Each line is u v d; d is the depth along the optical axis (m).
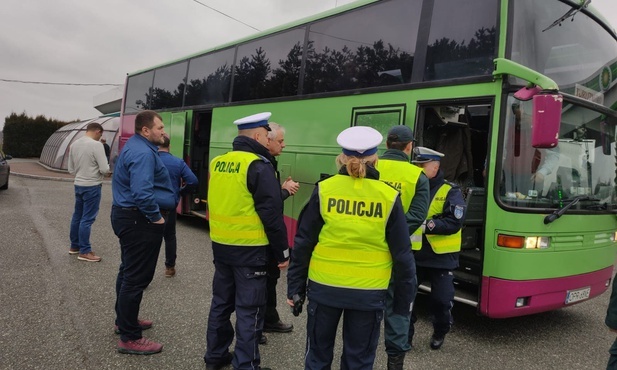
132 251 3.45
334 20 6.03
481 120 5.81
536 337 4.52
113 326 4.09
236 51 8.09
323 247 2.45
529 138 4.12
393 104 5.02
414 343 4.21
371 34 5.46
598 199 4.64
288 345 3.94
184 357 3.59
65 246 7.00
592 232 4.49
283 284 5.90
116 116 25.36
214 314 3.28
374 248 2.39
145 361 3.49
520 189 4.07
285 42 6.91
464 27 4.45
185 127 9.67
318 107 6.07
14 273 5.50
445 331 3.97
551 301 4.21
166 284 5.47
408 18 5.05
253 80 7.54
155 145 3.71
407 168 3.24
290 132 6.58
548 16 4.39
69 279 5.37
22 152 35.34
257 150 3.19
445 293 3.78
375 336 2.46
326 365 2.54
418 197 3.19
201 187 9.71
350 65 5.69
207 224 10.43
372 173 2.46
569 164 4.40
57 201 12.31
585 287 4.47
